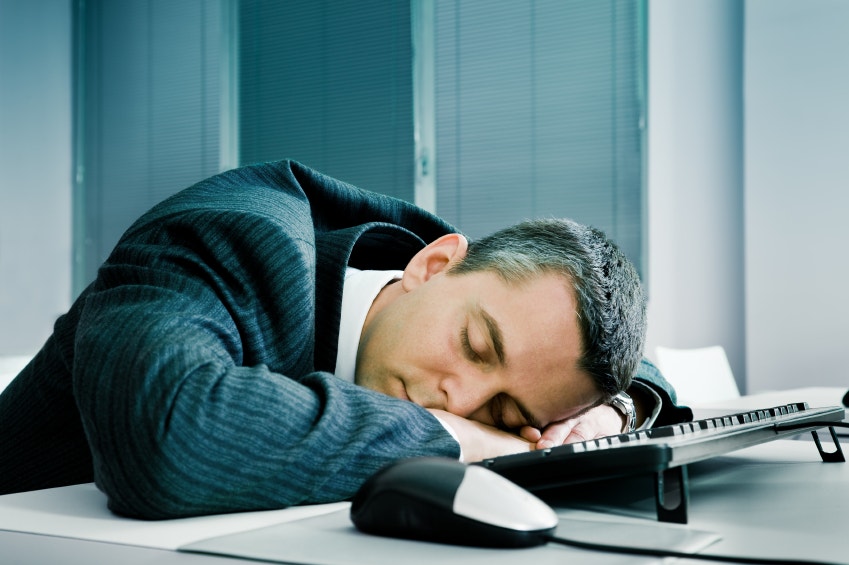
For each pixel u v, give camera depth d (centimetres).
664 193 412
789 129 382
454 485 43
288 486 56
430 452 62
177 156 532
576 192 430
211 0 522
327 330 89
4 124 530
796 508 51
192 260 76
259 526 50
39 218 543
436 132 463
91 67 556
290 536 45
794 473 66
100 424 56
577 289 74
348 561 39
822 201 376
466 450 70
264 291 78
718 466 71
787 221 381
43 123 545
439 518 42
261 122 509
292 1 502
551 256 75
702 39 406
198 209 82
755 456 77
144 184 542
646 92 416
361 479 58
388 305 85
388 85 475
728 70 402
